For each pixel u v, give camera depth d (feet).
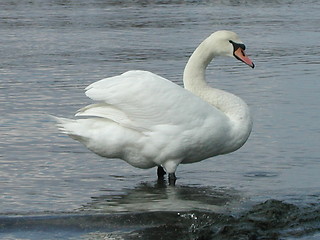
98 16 130.11
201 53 43.93
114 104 39.63
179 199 37.96
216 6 152.05
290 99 62.28
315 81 70.44
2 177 41.42
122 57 85.15
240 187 40.11
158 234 33.06
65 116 56.13
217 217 34.63
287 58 84.79
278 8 148.25
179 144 39.75
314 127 52.75
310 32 108.68
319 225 34.47
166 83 40.16
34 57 85.25
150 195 38.75
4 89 66.54
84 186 40.24
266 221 34.45
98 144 39.50
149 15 132.57
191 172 43.39
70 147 48.16
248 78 72.43
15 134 50.88
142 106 39.50
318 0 167.02
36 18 125.39
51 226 33.63
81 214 34.81
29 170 42.91
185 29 111.45
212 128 40.11
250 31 109.91
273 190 39.40
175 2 160.45
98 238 32.48
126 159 40.70
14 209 36.01
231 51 43.96
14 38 101.35
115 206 36.65
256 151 47.14
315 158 45.42
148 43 96.73
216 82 70.33
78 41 98.84
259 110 58.23
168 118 39.58
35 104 60.39
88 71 76.13
